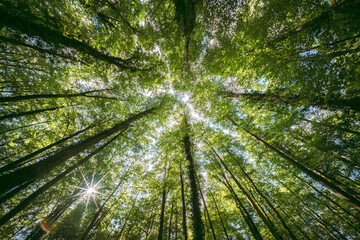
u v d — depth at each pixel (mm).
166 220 15258
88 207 13281
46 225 9727
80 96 9477
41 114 9234
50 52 5488
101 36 6445
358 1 3234
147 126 14352
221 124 14109
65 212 12445
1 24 4035
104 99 10375
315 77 4766
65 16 5480
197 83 10195
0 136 8797
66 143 10500
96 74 8641
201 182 15641
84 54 6207
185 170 12133
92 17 6051
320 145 6996
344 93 5746
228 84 10297
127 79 8938
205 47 7582
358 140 6207
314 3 4113
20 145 9414
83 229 12258
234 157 13766
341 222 12227
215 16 5820
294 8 4461
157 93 13219
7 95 7699
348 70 4430
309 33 4590
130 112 12609
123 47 7094
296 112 7379
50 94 7316
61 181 11141
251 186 13242
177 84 11617
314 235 12422
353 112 5977
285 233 9164
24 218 9781
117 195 14508
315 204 13156
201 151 15695
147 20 6809
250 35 5559
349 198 5871
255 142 12742
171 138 12094
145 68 8219
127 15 6199
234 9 5473
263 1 5242
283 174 12766
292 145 10016
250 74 7062
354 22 3549
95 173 13867
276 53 5258
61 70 7574
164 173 13195
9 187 4137
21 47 6258
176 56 8258
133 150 14258
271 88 6777
